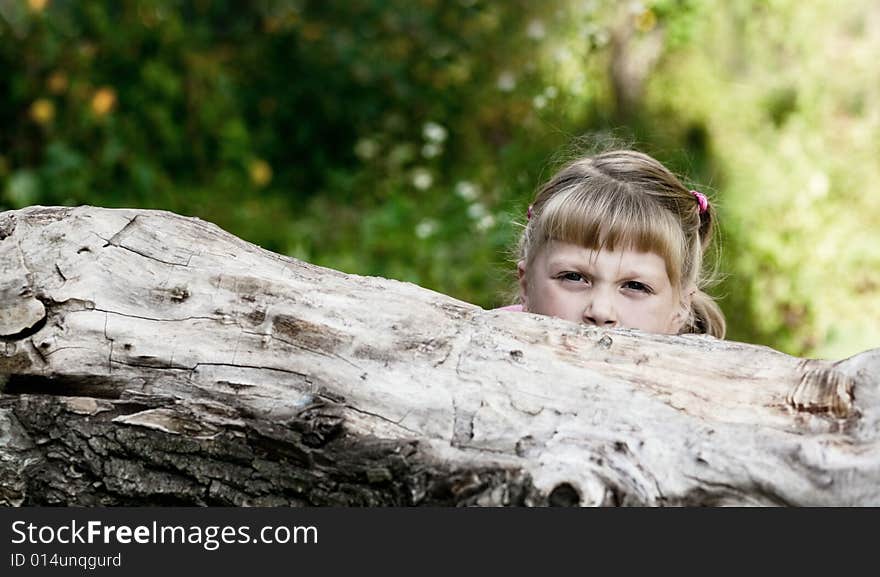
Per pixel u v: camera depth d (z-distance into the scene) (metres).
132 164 4.67
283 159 5.72
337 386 1.59
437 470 1.50
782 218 4.64
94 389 1.63
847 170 4.81
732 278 4.37
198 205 4.82
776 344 4.26
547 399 1.56
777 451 1.49
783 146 4.93
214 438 1.60
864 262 4.50
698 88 5.11
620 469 1.48
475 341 1.63
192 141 5.07
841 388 1.54
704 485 1.49
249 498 1.59
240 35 6.17
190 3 6.20
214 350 1.63
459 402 1.56
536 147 4.93
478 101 5.68
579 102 5.12
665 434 1.52
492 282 4.13
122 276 1.67
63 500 1.64
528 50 5.71
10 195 4.29
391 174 5.37
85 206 1.74
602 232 2.19
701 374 1.59
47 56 4.70
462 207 4.75
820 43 5.20
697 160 4.90
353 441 1.54
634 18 5.22
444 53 6.04
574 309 2.23
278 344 1.62
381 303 1.67
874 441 1.49
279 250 4.65
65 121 4.66
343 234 4.82
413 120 5.81
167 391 1.62
